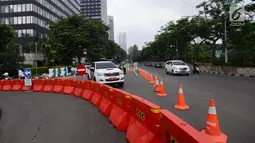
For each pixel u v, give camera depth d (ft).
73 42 128.98
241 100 28.60
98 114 24.03
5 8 196.03
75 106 29.19
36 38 195.72
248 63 71.92
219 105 25.75
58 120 22.30
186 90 38.86
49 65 149.59
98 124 20.10
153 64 242.37
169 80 58.70
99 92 28.91
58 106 29.91
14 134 18.49
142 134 13.33
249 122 18.80
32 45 173.47
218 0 88.63
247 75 67.92
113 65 49.01
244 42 77.20
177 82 53.06
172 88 41.91
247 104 26.03
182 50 154.71
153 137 11.96
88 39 132.46
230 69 79.05
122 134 17.06
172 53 174.81
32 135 17.98
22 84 53.57
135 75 85.10
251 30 77.05
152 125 12.25
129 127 15.92
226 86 43.83
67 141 16.10
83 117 22.95
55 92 45.68
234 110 23.15
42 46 155.84
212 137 14.82
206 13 93.86
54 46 132.36
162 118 10.80
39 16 204.74
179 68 75.82
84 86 36.86
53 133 18.17
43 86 49.24
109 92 23.49
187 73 76.48
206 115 21.29
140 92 37.86
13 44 116.57
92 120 21.58
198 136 7.75
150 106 12.43
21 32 193.98
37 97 39.99
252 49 75.41
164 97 32.09
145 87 44.80
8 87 55.31
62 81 45.24
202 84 48.03
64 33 125.80
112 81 43.37
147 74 65.92
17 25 194.29
